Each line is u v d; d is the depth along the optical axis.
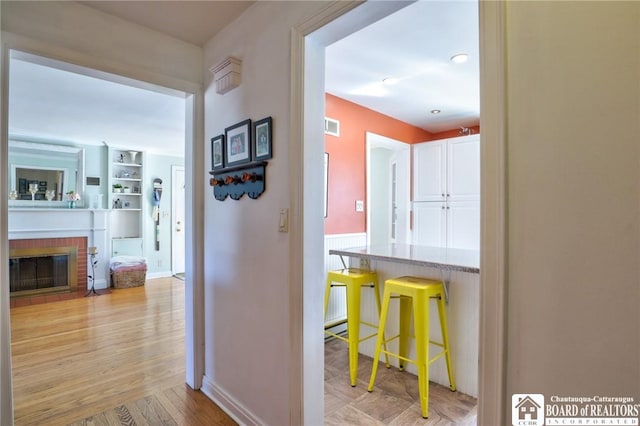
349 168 3.51
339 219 3.40
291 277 1.51
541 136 0.82
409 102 3.52
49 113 3.61
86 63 1.72
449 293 2.23
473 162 3.92
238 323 1.87
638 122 0.70
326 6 1.35
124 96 3.09
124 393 2.17
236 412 1.88
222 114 2.00
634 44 0.70
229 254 1.94
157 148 5.64
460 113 3.91
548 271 0.81
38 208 4.55
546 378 0.82
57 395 2.14
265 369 1.67
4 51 1.48
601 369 0.75
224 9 1.77
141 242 5.74
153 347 2.92
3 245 1.46
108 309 4.03
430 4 1.83
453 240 4.05
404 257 2.31
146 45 1.94
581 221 0.77
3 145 1.46
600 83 0.74
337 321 3.37
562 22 0.79
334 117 3.36
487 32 0.90
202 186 2.19
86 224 4.96
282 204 1.57
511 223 0.87
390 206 5.60
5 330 1.46
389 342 2.57
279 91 1.58
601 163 0.74
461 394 2.16
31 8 1.56
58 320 3.62
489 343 0.90
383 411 1.98
